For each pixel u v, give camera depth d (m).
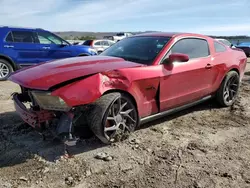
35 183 2.83
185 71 4.44
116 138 3.67
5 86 7.88
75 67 3.57
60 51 10.02
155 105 4.11
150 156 3.46
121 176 3.00
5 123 4.41
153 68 3.99
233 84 5.74
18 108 3.71
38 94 3.25
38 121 3.33
